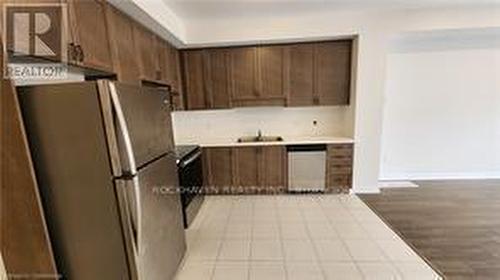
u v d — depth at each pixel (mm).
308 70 4160
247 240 2920
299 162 4133
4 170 1465
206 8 3219
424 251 2631
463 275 2273
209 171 4242
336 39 4020
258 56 4172
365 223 3230
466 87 4648
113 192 1598
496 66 4555
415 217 3371
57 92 1511
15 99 1418
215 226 3268
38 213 1522
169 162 2271
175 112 4641
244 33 3867
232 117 4660
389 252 2625
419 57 4602
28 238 1543
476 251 2617
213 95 4297
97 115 1521
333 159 4109
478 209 3582
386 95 4746
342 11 3623
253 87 4246
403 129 4836
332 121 4547
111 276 1711
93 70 2146
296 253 2650
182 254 2508
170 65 3787
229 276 2340
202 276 2346
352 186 4195
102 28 2119
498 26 3570
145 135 1861
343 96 4203
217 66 4223
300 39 3949
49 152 1570
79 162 1575
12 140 1444
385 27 3715
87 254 1691
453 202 3830
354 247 2725
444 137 4820
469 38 4461
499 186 4445
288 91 4230
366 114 3965
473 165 4863
